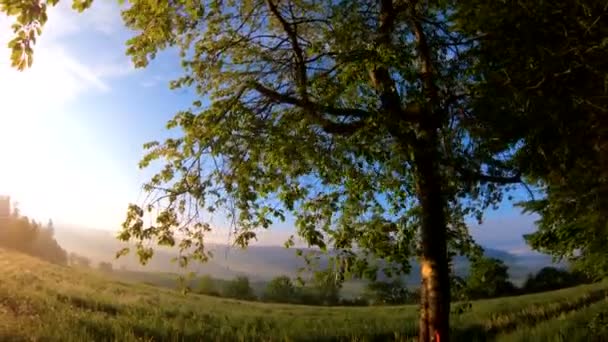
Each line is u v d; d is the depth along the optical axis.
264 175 9.48
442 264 8.67
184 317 28.16
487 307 35.03
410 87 8.17
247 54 9.79
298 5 9.45
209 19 9.44
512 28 7.91
